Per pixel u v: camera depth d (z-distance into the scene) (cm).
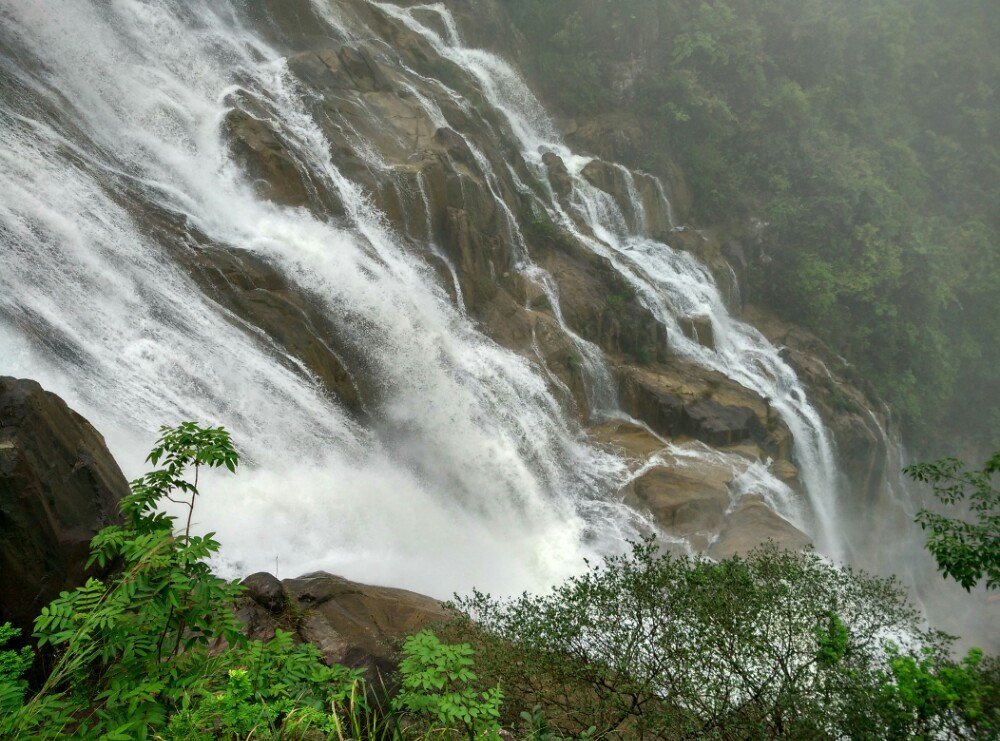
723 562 632
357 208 1819
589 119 3319
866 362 3528
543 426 1797
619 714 557
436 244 2011
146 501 394
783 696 532
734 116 3584
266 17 2166
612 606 596
